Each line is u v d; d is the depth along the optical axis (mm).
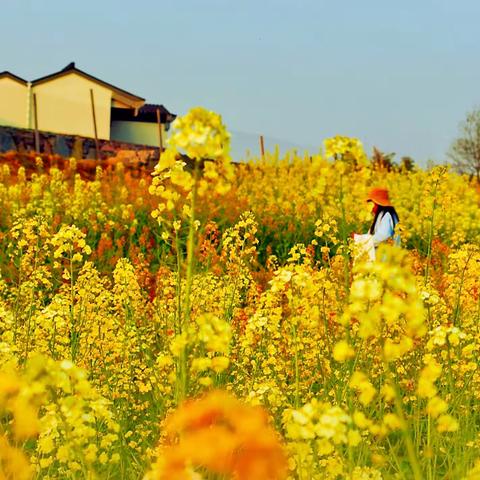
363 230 13445
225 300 8664
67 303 7582
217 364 3652
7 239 13844
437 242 13227
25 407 2775
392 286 3062
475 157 45906
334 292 7074
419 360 6301
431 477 4609
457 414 5953
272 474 1982
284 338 6992
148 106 51500
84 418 3607
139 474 4766
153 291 11250
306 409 3172
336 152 5305
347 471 4109
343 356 2955
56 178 21875
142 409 6816
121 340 7617
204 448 2002
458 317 8008
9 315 6816
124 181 24719
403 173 29844
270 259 11305
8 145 34344
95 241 15062
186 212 5051
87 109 46031
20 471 2871
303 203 19297
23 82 44781
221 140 3912
